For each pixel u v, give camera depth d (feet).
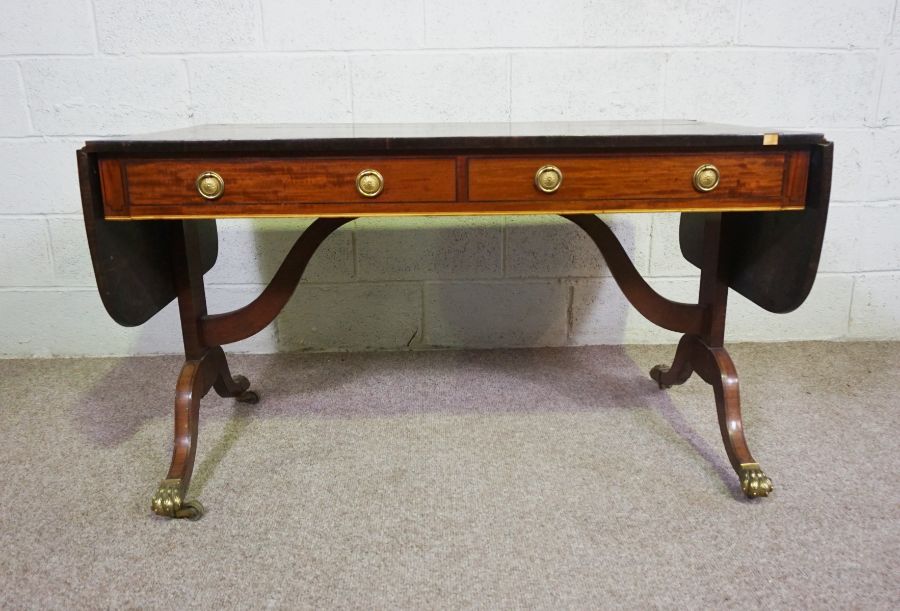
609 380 5.96
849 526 3.85
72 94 6.00
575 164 3.70
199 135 4.02
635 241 6.53
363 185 3.67
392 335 6.72
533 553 3.63
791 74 6.19
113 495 4.24
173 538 3.80
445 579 3.43
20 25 5.83
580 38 6.03
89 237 3.55
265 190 3.67
